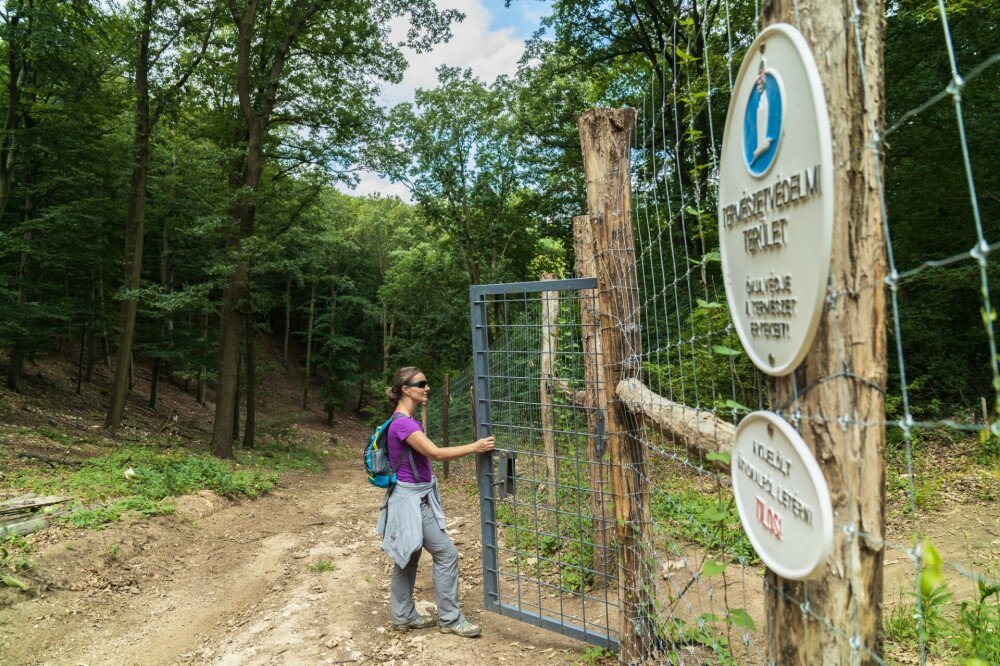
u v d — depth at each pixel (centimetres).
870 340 124
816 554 127
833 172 125
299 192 1944
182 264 2244
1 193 1447
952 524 591
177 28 1620
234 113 1817
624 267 359
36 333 1670
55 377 2120
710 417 230
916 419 1023
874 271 123
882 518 125
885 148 124
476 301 441
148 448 1402
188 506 853
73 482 852
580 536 399
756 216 150
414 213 3034
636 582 347
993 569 441
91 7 1449
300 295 4528
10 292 1627
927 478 710
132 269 1633
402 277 3397
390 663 405
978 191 1026
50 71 1466
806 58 123
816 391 132
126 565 625
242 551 737
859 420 124
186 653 460
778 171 139
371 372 4072
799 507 134
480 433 443
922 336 1034
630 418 351
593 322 484
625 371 355
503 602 480
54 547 601
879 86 124
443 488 1072
